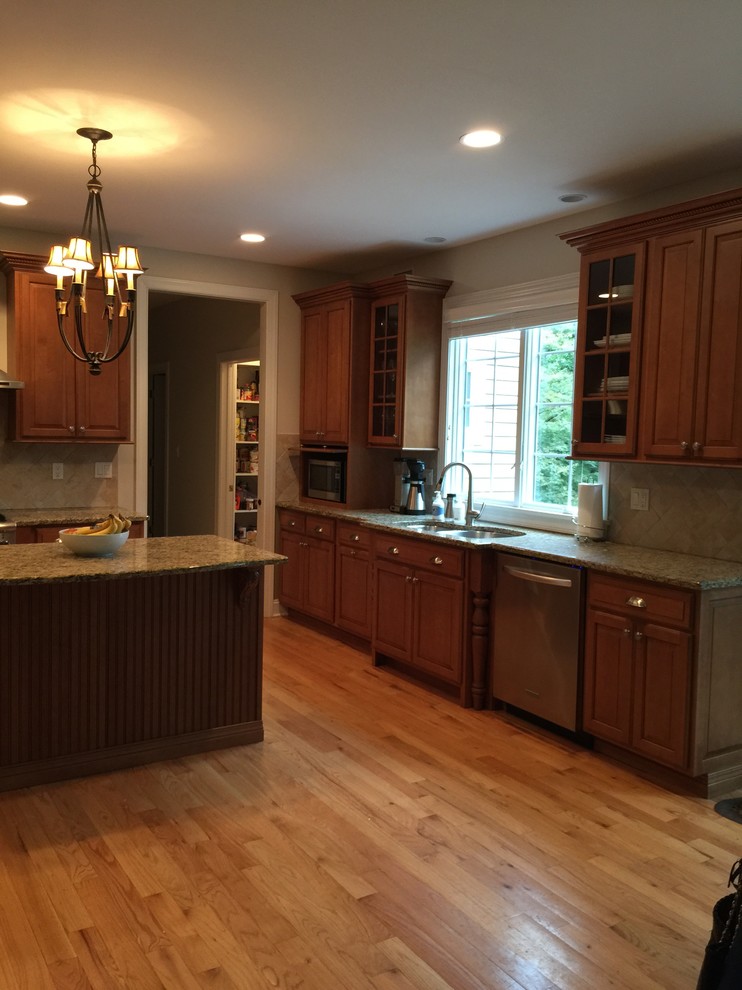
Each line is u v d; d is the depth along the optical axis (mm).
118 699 3355
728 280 3213
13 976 2068
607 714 3512
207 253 5566
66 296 4871
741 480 3537
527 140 3299
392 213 4438
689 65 2627
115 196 4207
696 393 3352
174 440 8258
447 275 5305
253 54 2600
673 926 2346
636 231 3580
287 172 3760
